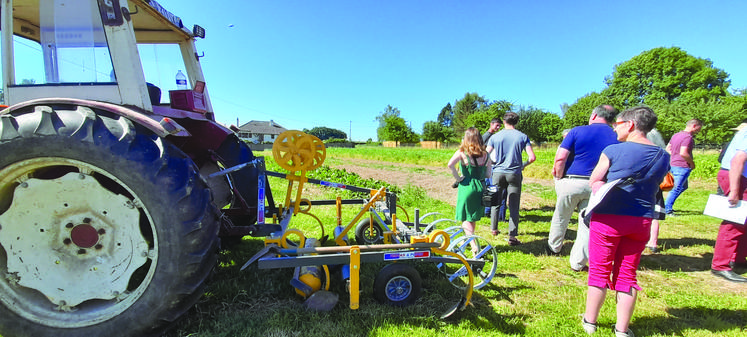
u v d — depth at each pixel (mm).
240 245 3977
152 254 2018
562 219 3900
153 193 1935
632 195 2244
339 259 2436
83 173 1996
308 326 2371
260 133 70312
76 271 2059
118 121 2070
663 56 43969
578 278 3443
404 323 2430
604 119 3670
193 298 2082
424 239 2711
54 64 2316
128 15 2320
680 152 5645
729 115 30781
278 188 8281
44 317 2012
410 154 24375
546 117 44000
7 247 2008
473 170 3643
